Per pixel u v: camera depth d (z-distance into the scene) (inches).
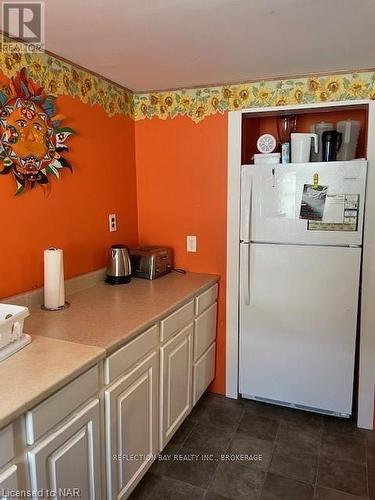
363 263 87.4
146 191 109.8
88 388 54.3
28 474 45.4
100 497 59.4
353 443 87.5
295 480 76.4
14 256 71.1
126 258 94.0
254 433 91.1
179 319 81.4
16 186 70.4
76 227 86.5
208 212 103.7
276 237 92.0
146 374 70.1
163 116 104.8
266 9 57.8
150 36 67.5
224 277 103.9
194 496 72.4
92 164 90.7
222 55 78.0
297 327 93.8
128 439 65.4
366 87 88.4
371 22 62.9
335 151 89.5
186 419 96.3
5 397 43.0
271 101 95.4
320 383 94.0
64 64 79.7
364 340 89.9
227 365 104.4
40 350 55.3
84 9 57.2
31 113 72.2
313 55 78.7
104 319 68.6
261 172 91.0
